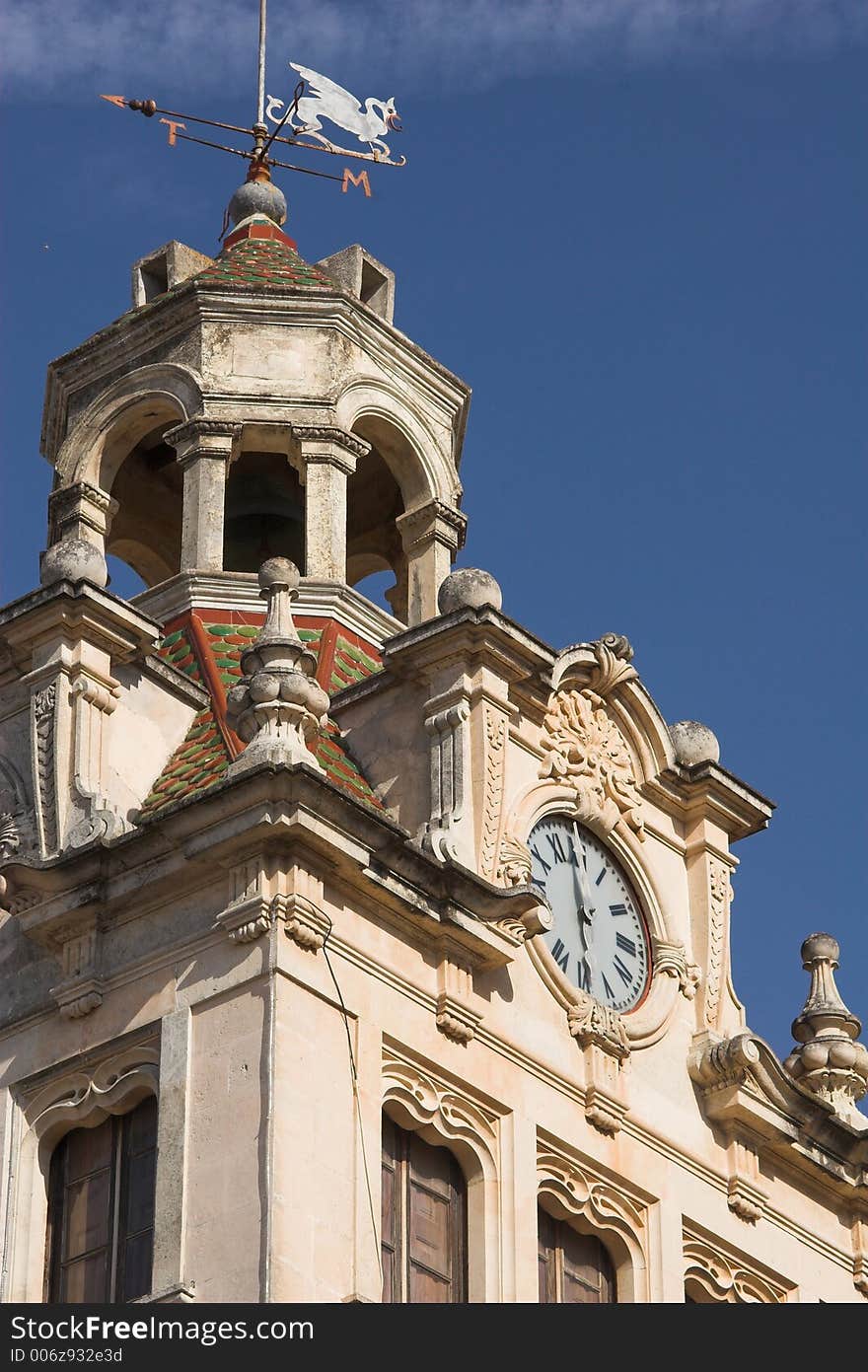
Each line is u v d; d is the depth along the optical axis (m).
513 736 49.41
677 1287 48.59
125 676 48.72
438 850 47.25
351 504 56.78
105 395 54.88
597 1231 48.41
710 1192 49.88
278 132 58.78
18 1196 45.84
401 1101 46.12
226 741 48.38
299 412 53.81
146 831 46.12
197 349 54.31
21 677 48.75
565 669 50.12
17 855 47.09
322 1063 44.88
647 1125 49.19
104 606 48.12
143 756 48.44
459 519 55.09
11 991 47.25
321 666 50.94
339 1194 44.28
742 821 52.16
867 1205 52.03
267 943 45.09
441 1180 46.62
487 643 48.66
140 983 46.00
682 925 51.12
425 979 46.91
